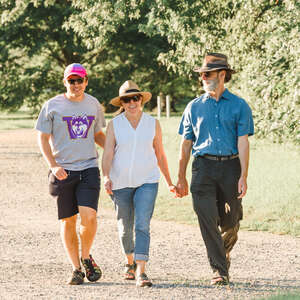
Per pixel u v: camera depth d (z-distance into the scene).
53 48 106.38
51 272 16.34
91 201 15.02
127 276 15.53
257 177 33.66
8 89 103.19
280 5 42.81
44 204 28.70
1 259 17.94
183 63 50.72
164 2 43.22
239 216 14.67
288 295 13.23
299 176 33.59
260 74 44.47
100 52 105.19
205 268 16.73
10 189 33.66
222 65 14.18
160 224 23.70
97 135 15.85
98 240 20.69
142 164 15.02
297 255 18.30
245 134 14.12
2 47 98.62
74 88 14.96
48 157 14.98
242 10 44.62
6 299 13.67
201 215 14.45
